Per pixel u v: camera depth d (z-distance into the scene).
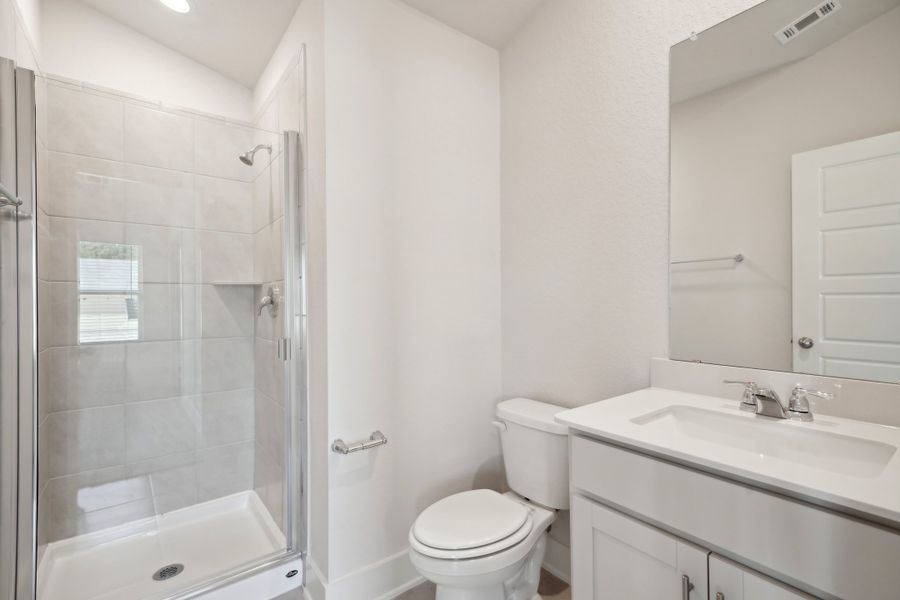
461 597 1.30
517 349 1.99
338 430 1.54
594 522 1.07
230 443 2.19
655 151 1.43
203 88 2.28
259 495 2.14
